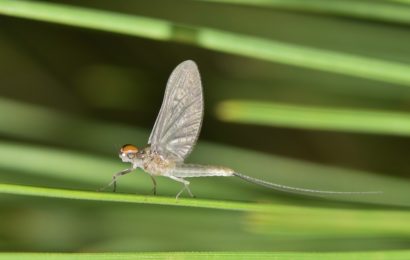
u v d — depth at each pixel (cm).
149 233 14
